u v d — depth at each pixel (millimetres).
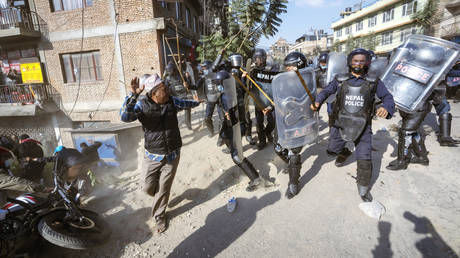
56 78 11805
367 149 2666
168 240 2662
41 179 4246
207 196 3461
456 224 2330
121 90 11305
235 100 3338
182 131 6531
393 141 4602
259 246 2375
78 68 11656
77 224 2463
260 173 3793
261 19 8141
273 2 7773
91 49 11164
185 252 2451
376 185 3131
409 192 2924
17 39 11391
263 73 3811
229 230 2666
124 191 3973
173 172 2812
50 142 12586
